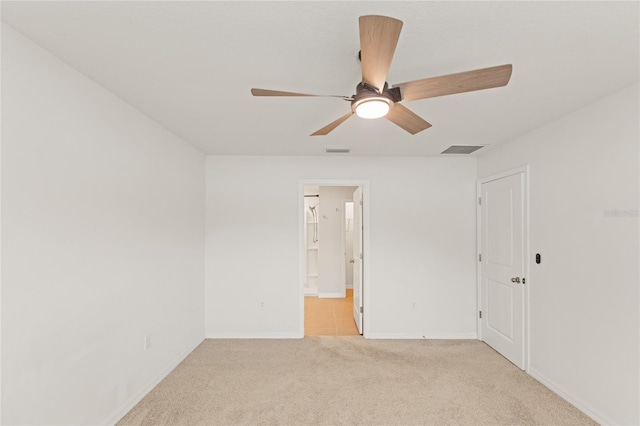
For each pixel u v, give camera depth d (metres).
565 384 2.65
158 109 2.56
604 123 2.30
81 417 1.99
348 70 1.91
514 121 2.81
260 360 3.45
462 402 2.63
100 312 2.16
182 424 2.33
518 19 1.44
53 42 1.65
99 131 2.15
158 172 2.94
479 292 4.11
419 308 4.21
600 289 2.33
